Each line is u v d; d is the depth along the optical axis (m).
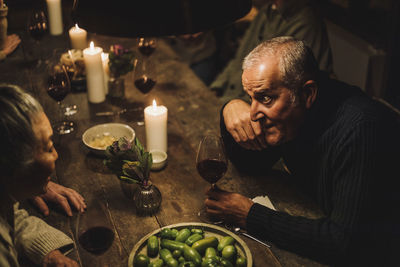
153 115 1.85
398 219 1.50
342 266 1.43
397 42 3.39
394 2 3.33
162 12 1.00
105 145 1.91
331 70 2.88
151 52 2.74
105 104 2.36
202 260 1.32
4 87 1.13
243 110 1.86
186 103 2.43
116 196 1.70
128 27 1.02
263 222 1.49
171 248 1.35
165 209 1.63
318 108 1.61
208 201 1.58
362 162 1.45
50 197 1.63
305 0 2.93
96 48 2.37
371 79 3.62
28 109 1.12
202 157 1.55
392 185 1.52
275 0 2.98
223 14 1.06
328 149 1.57
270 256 1.43
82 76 2.55
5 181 1.15
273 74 1.48
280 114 1.54
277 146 1.81
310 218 1.61
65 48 2.98
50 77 2.01
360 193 1.44
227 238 1.39
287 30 2.95
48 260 1.37
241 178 1.82
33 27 2.79
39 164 1.18
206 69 3.84
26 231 1.44
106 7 1.02
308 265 1.41
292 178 1.83
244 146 1.81
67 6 3.78
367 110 1.52
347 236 1.41
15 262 1.24
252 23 3.29
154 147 1.91
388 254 1.47
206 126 2.21
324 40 2.88
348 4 4.08
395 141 1.52
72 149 1.97
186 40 3.65
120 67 2.32
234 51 4.33
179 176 1.81
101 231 1.39
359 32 3.92
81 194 1.70
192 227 1.46
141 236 1.50
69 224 1.55
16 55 2.92
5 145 1.09
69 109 2.29
